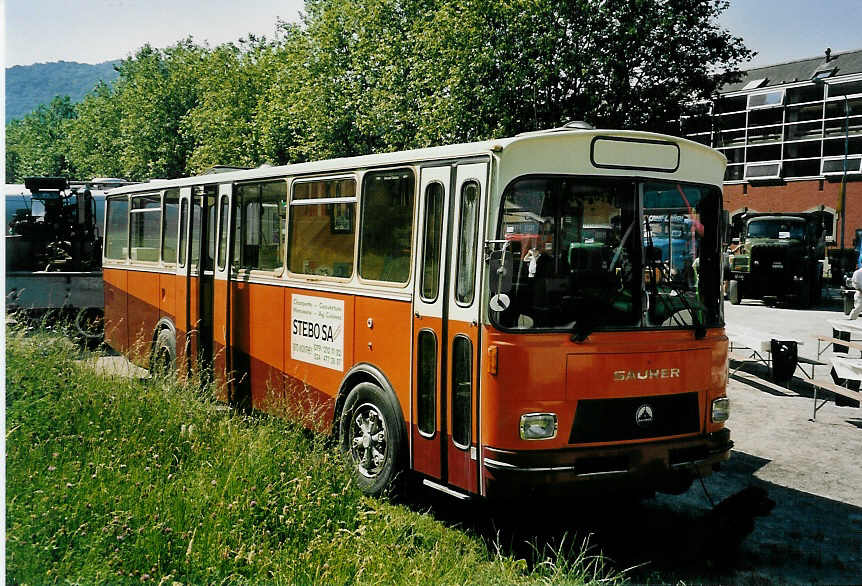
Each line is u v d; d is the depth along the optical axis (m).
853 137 42.28
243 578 4.40
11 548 4.36
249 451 6.36
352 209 6.90
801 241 24.41
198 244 9.63
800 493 7.04
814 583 5.13
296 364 7.68
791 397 11.18
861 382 10.75
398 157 6.34
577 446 5.31
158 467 6.06
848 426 9.49
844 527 6.21
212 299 9.30
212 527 4.93
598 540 5.82
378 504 5.92
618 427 5.45
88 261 16.09
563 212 5.48
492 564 5.02
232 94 39.34
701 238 6.02
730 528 5.90
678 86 22.75
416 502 6.41
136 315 11.53
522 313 5.29
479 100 22.06
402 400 6.19
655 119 22.81
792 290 24.27
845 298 21.33
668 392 5.66
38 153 89.19
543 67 21.00
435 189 5.95
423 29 24.03
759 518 6.39
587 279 5.49
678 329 5.77
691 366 5.77
